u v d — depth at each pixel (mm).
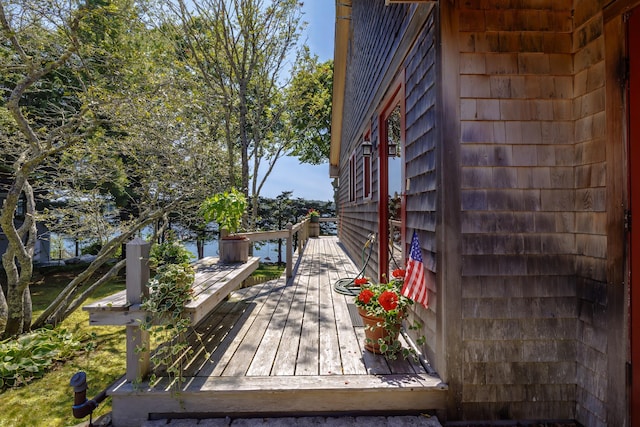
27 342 3918
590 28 1829
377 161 4074
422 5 2271
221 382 1929
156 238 6812
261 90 11055
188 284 2070
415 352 2166
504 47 1956
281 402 1912
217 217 3762
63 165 5871
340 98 9508
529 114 1945
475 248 1923
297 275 5215
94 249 10336
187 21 8680
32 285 8406
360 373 2014
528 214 1931
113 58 5934
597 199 1770
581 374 1856
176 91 6520
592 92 1808
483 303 1916
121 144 5969
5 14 4387
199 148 6656
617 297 1640
